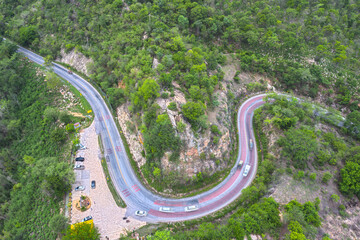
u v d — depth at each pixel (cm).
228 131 10069
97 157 9769
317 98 13012
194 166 8738
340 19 16450
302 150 8894
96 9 14438
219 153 9425
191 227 7625
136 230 7531
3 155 10319
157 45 11644
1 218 8700
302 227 6712
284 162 9300
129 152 9994
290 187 8438
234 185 9062
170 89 9662
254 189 8119
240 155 10194
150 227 7631
